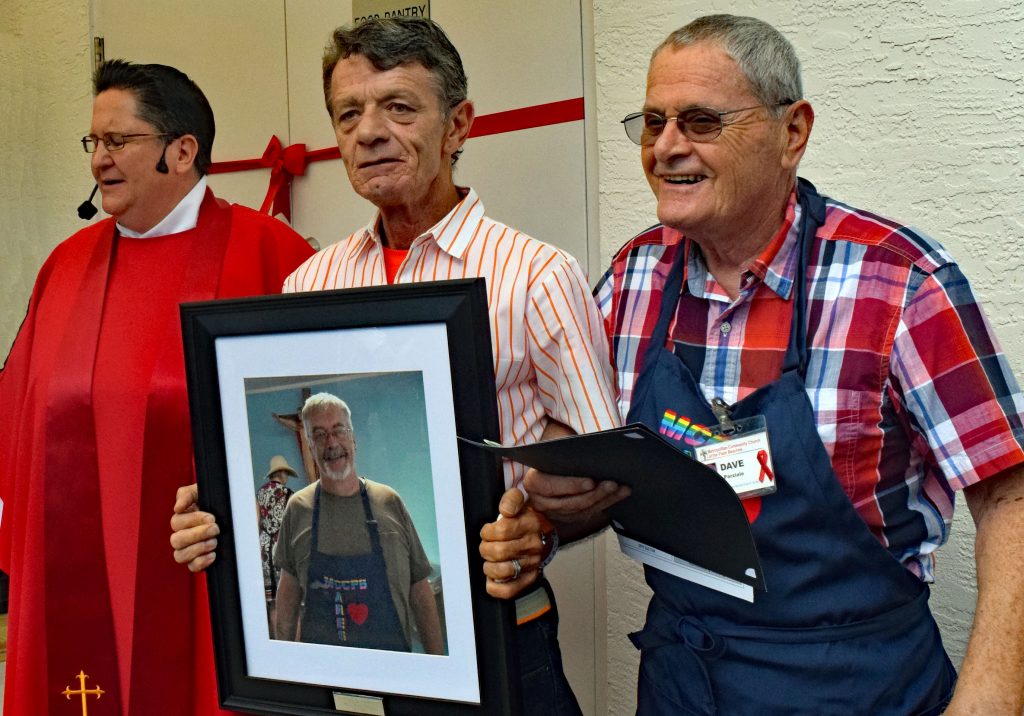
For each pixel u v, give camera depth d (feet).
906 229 4.05
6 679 6.42
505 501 3.87
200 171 6.50
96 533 6.06
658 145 4.09
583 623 7.30
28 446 6.39
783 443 3.95
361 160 4.77
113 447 6.05
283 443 4.29
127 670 6.04
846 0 5.90
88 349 6.20
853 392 3.93
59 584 6.07
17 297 11.83
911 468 4.11
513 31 7.46
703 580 4.08
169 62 9.86
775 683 4.03
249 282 6.27
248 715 5.79
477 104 7.71
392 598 4.16
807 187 4.42
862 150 5.91
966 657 3.76
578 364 4.67
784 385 3.99
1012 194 5.41
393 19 4.80
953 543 5.64
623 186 6.98
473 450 3.90
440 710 4.12
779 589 4.03
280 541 4.37
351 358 4.09
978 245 5.54
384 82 4.66
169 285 6.25
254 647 4.50
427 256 5.05
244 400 4.34
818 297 4.07
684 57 4.05
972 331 3.81
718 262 4.39
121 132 6.04
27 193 11.57
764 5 6.23
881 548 3.91
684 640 4.29
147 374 6.03
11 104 11.52
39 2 11.21
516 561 3.92
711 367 4.33
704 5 6.48
